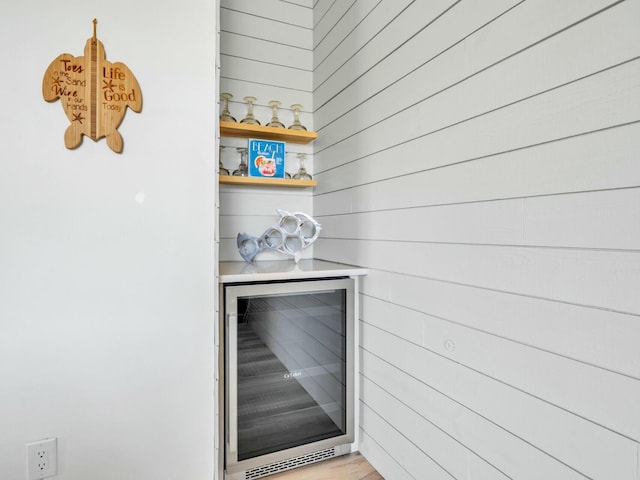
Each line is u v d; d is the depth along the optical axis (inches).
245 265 73.7
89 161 51.3
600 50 30.6
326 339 66.8
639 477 28.1
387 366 60.6
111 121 52.1
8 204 47.8
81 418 51.3
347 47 72.4
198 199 56.8
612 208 29.9
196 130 56.7
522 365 37.5
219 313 58.4
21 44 48.0
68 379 50.6
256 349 61.2
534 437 36.3
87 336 51.5
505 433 39.4
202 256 57.1
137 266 53.8
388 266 60.1
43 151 49.1
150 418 54.7
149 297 54.4
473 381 43.6
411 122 54.0
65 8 49.9
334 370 67.6
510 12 38.4
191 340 56.7
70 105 50.1
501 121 39.7
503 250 39.7
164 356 55.4
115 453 53.0
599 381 30.8
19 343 48.5
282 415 63.7
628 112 28.8
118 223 52.8
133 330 53.7
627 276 29.0
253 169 75.7
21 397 48.6
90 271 51.5
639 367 28.2
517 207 38.1
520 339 37.8
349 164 72.1
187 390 56.6
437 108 48.8
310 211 87.5
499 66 39.8
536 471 36.1
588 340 31.7
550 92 34.6
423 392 52.2
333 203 78.6
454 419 46.5
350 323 68.0
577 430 32.5
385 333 61.1
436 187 49.3
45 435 49.6
